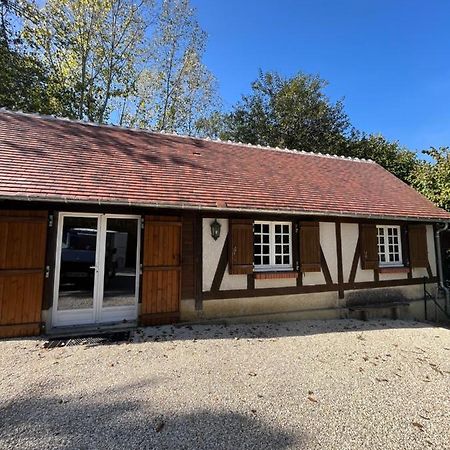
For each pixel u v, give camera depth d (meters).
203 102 19.50
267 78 22.52
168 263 6.40
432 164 13.86
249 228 7.19
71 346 4.96
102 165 6.61
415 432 2.99
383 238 9.30
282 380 4.07
